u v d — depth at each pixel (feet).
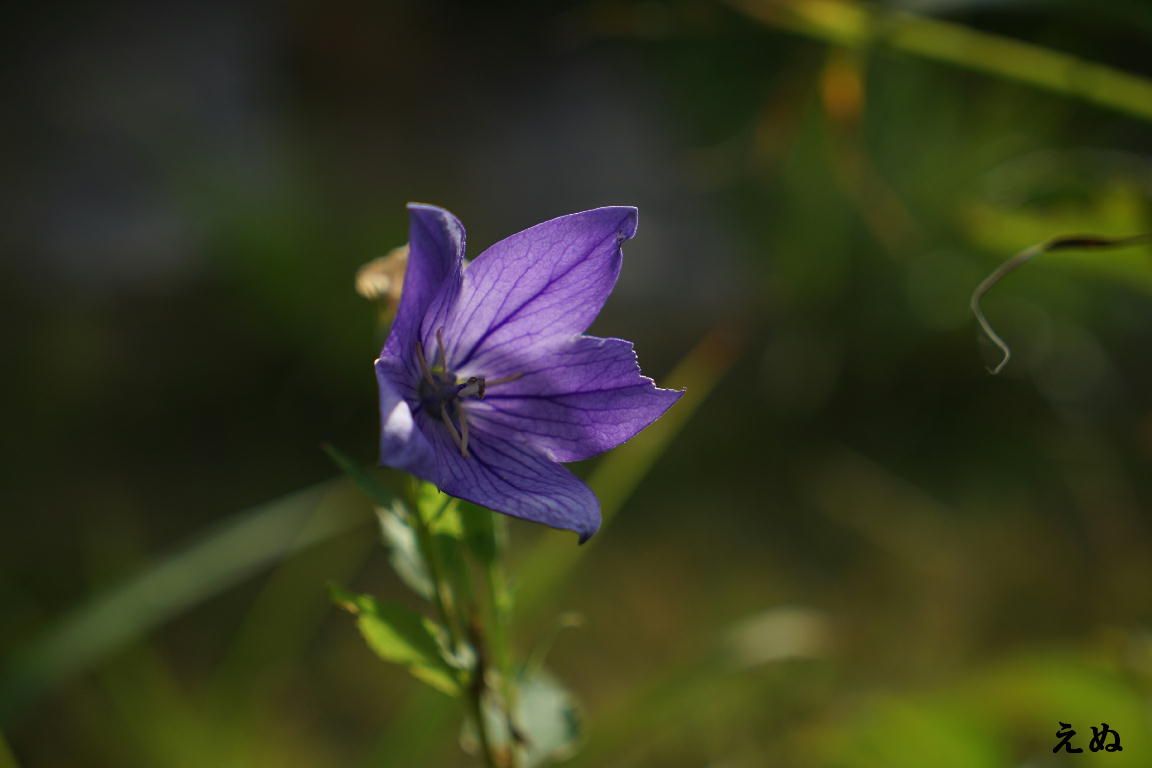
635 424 1.62
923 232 3.94
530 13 6.38
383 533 1.61
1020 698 2.06
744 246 4.70
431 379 1.61
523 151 5.71
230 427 3.97
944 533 3.36
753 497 3.60
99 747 2.47
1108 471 3.59
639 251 4.87
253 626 2.75
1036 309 3.95
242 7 6.04
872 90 3.94
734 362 4.25
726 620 2.97
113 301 4.49
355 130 5.78
